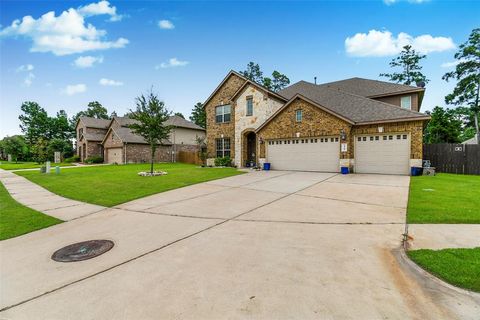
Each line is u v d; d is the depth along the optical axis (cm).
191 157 3031
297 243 445
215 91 2233
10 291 322
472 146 1394
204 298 285
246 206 734
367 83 2120
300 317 246
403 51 3189
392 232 486
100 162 3450
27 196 1039
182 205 775
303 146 1630
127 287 318
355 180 1161
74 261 408
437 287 294
